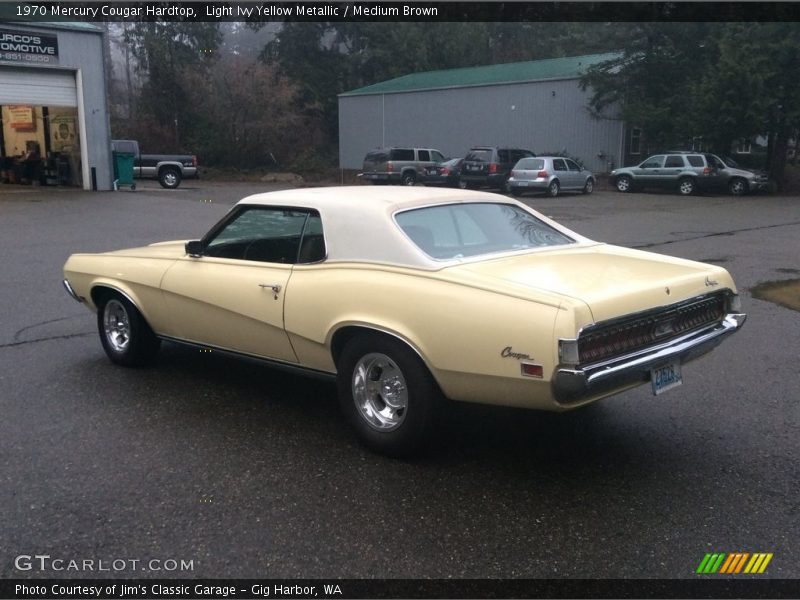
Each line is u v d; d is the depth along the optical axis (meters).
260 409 5.23
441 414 4.25
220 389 5.66
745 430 4.83
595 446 4.59
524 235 4.96
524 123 36.53
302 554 3.37
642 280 4.17
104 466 4.27
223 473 4.18
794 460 4.36
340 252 4.55
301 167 43.19
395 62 52.78
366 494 3.93
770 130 29.06
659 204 23.64
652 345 4.07
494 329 3.80
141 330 5.97
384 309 4.20
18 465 4.27
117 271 5.94
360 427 4.49
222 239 5.33
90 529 3.58
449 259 4.36
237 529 3.58
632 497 3.91
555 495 3.93
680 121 30.05
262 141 44.25
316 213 4.75
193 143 43.69
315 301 4.53
